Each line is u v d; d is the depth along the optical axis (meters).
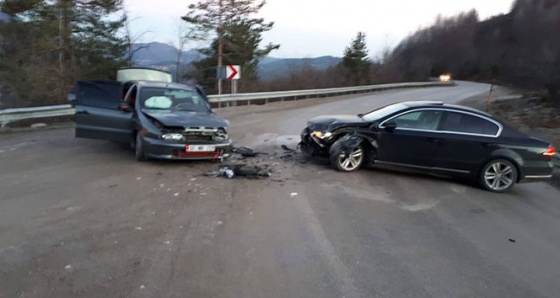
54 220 4.87
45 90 24.94
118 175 6.93
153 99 8.46
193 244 4.38
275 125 14.36
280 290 3.55
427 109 7.97
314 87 41.91
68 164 7.62
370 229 5.11
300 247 4.44
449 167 7.82
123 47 27.84
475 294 3.71
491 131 7.80
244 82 35.19
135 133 8.23
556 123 15.81
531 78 27.98
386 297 3.54
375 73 61.66
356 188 6.93
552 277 4.16
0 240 4.25
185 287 3.51
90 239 4.38
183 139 7.50
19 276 3.56
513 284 3.95
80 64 26.58
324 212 5.62
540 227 5.74
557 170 9.73
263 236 4.68
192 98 9.02
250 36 33.16
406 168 8.03
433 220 5.64
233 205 5.71
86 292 3.36
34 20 24.73
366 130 7.96
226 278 3.70
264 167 7.98
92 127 8.53
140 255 4.06
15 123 13.66
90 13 25.95
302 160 8.74
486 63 72.25
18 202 5.45
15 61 26.38
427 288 3.74
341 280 3.78
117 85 8.49
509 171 7.64
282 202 5.95
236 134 12.06
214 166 7.87
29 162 7.71
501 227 5.61
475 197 7.11
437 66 83.56
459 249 4.70
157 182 6.63
